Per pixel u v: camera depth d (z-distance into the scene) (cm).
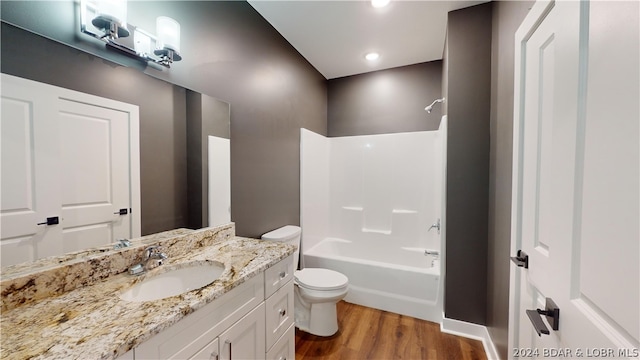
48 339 63
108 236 109
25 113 86
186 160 144
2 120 81
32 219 87
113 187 111
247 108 190
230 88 174
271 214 219
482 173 185
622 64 46
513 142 115
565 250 65
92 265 96
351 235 321
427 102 286
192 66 147
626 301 44
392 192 305
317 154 300
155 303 81
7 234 82
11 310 76
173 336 76
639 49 42
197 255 130
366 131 315
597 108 54
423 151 290
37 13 89
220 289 91
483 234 187
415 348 178
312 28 218
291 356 143
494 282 166
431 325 206
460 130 191
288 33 226
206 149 156
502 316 146
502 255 146
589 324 55
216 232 155
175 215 138
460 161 191
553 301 72
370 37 231
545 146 84
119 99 113
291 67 246
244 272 107
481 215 187
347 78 322
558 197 69
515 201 110
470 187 189
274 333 127
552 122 77
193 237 140
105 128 108
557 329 69
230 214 173
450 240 196
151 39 125
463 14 189
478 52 184
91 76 103
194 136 149
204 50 155
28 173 87
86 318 72
